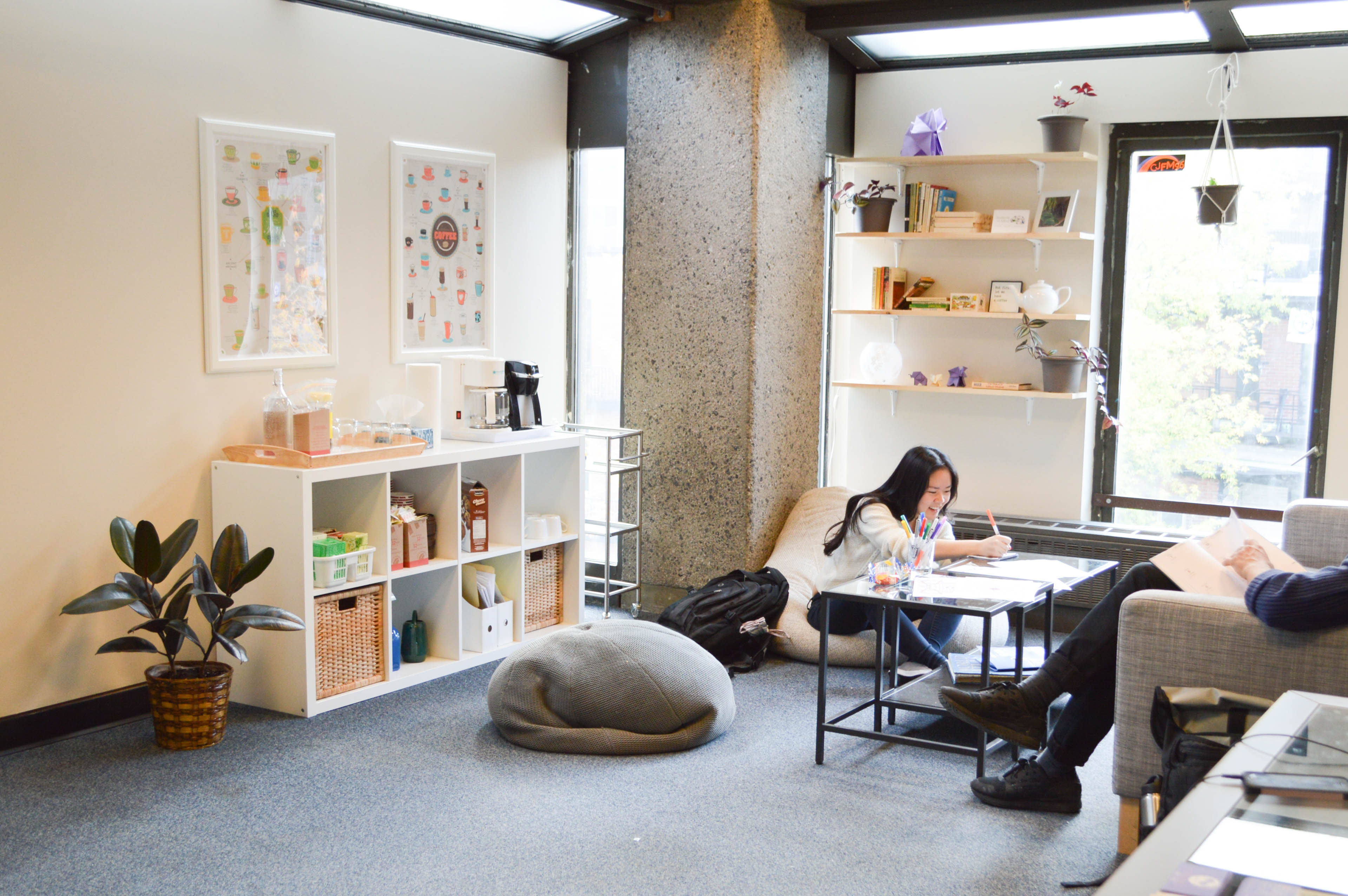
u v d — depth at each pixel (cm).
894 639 372
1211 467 517
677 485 525
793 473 537
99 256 360
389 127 453
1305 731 176
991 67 532
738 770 345
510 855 285
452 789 327
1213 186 469
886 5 481
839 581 409
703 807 316
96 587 366
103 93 358
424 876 274
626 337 534
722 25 490
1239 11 433
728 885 271
